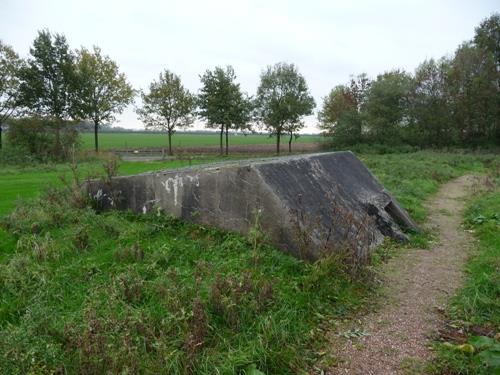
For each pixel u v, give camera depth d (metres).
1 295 4.65
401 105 38.81
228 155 36.25
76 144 31.14
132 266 5.11
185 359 3.33
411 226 8.27
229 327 3.90
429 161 23.28
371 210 7.76
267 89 38.00
